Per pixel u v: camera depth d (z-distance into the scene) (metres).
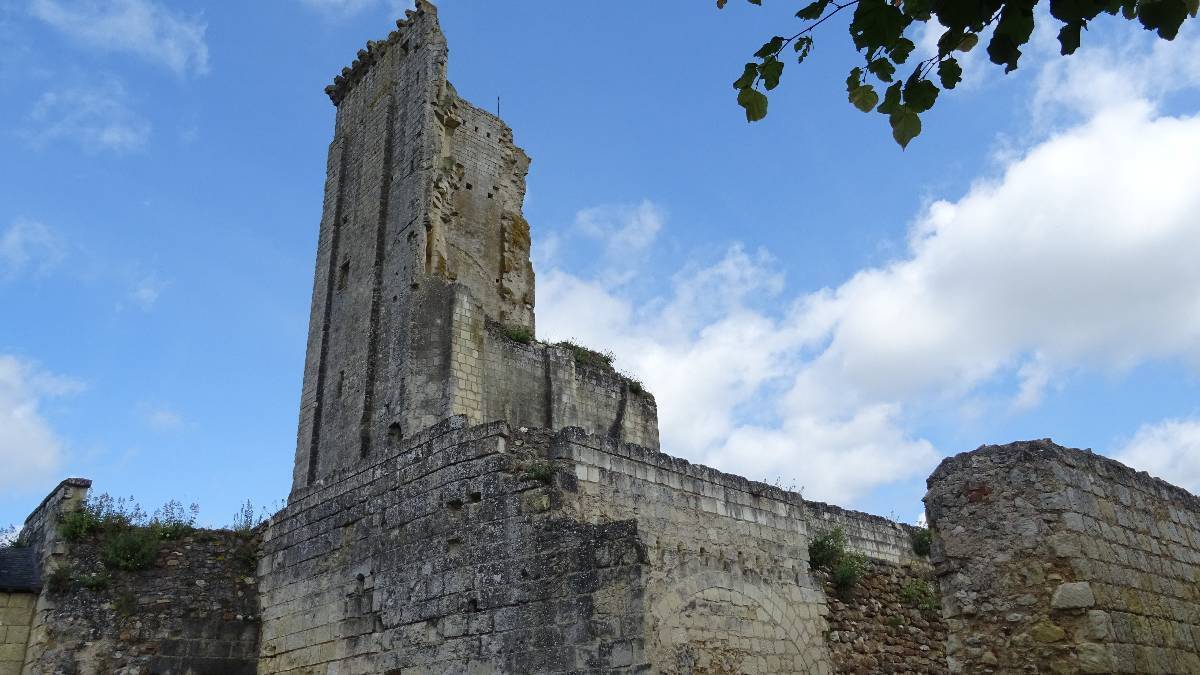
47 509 22.73
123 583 21.34
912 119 7.49
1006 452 13.59
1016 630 12.75
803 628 20.72
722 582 19.39
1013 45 6.62
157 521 22.73
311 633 20.12
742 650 19.03
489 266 36.69
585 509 17.31
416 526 18.47
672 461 19.86
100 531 21.97
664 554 18.56
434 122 34.94
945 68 7.20
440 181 34.03
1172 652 13.45
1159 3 6.41
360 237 35.72
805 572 21.70
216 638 21.36
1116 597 12.89
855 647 21.72
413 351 30.47
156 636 20.95
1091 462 14.02
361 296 34.03
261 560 22.52
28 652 20.50
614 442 18.80
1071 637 12.35
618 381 35.19
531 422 31.27
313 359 35.31
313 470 32.78
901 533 29.50
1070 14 6.45
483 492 17.55
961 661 13.12
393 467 19.64
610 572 15.23
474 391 30.05
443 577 17.52
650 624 17.48
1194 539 15.77
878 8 6.93
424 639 17.39
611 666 14.65
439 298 31.16
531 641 15.74
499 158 38.97
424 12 37.09
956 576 13.48
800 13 7.05
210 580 22.06
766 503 21.62
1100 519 13.48
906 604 24.05
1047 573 12.73
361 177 37.38
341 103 41.19
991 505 13.46
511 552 16.66
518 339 32.75
